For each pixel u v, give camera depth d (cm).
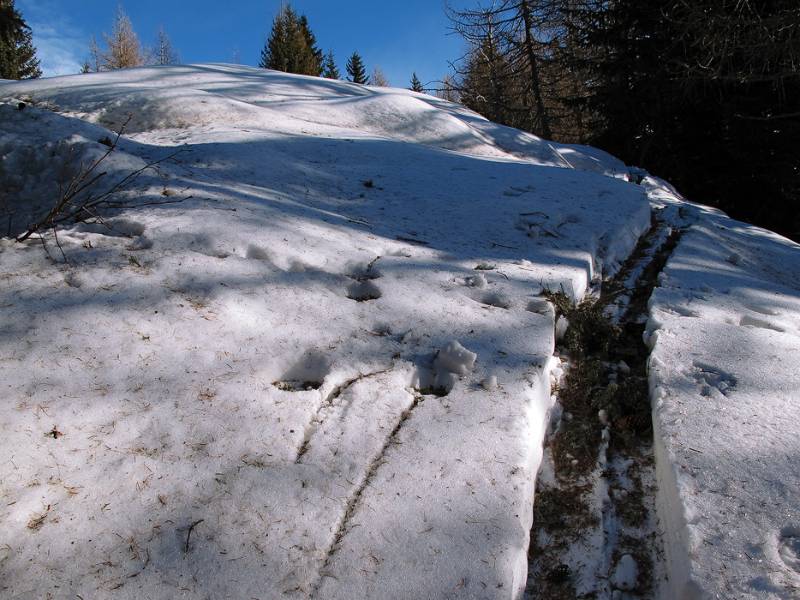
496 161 761
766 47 961
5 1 854
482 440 227
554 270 407
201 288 299
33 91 895
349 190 557
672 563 195
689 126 1473
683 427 249
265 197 461
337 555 177
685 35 1170
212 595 162
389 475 208
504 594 167
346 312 312
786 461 225
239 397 235
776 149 1305
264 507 190
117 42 3881
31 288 279
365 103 966
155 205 392
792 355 316
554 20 1848
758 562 180
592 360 337
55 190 423
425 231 471
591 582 198
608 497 236
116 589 161
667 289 425
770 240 694
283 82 1122
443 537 184
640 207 603
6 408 207
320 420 234
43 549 169
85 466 195
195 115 809
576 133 2333
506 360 284
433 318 318
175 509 186
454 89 2197
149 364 243
